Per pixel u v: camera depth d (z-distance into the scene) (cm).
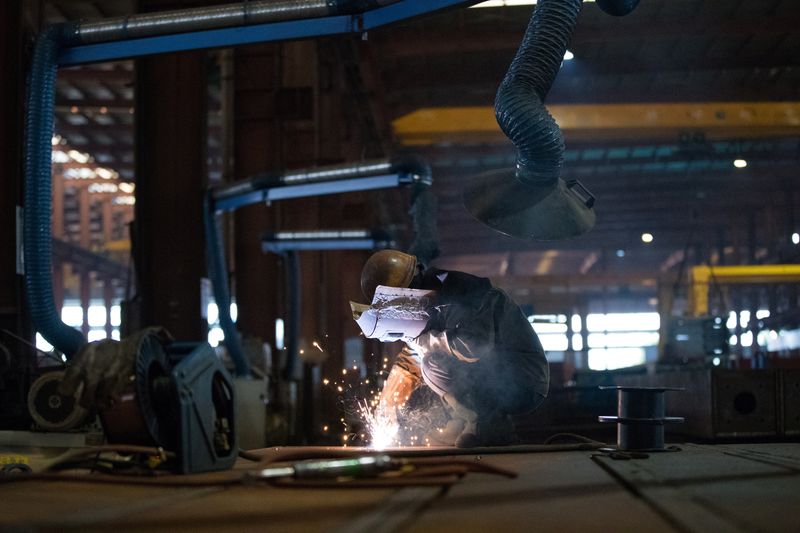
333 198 2550
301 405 1928
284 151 2188
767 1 2666
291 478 336
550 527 242
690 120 3372
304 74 2448
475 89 3312
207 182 1555
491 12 2598
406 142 3428
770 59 3061
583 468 409
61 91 3638
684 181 4841
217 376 424
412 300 529
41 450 634
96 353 385
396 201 3797
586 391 1077
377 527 236
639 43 2956
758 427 783
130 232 1534
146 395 386
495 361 566
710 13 2714
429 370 570
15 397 754
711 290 4262
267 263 2156
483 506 283
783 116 3400
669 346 2059
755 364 2411
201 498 307
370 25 820
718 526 236
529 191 566
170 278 1527
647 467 401
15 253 1056
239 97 2127
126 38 875
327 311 2791
